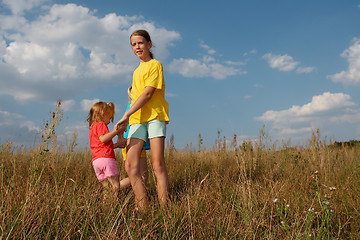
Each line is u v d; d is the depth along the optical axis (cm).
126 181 359
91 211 238
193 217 245
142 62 338
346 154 594
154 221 248
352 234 241
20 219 214
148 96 302
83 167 486
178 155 677
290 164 507
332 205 282
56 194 270
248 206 265
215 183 365
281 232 241
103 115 367
